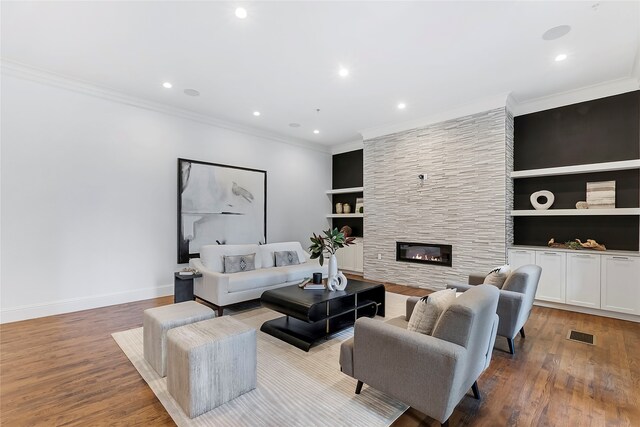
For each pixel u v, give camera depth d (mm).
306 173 6930
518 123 4652
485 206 4445
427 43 2963
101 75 3674
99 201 4039
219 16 2557
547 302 4102
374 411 1875
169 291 4676
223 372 1946
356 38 2879
